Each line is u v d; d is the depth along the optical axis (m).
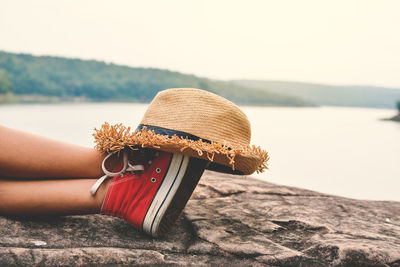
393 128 22.56
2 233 1.39
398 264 1.46
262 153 1.68
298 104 88.56
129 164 1.56
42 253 1.31
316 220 1.95
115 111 26.78
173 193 1.51
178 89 1.65
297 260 1.49
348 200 2.58
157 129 1.57
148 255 1.44
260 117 32.03
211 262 1.46
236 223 1.85
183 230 1.74
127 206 1.56
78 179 1.62
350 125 25.30
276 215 2.02
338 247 1.54
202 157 1.50
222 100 1.63
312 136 16.11
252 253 1.52
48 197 1.51
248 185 2.69
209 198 2.32
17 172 1.50
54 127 13.34
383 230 1.89
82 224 1.64
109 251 1.41
